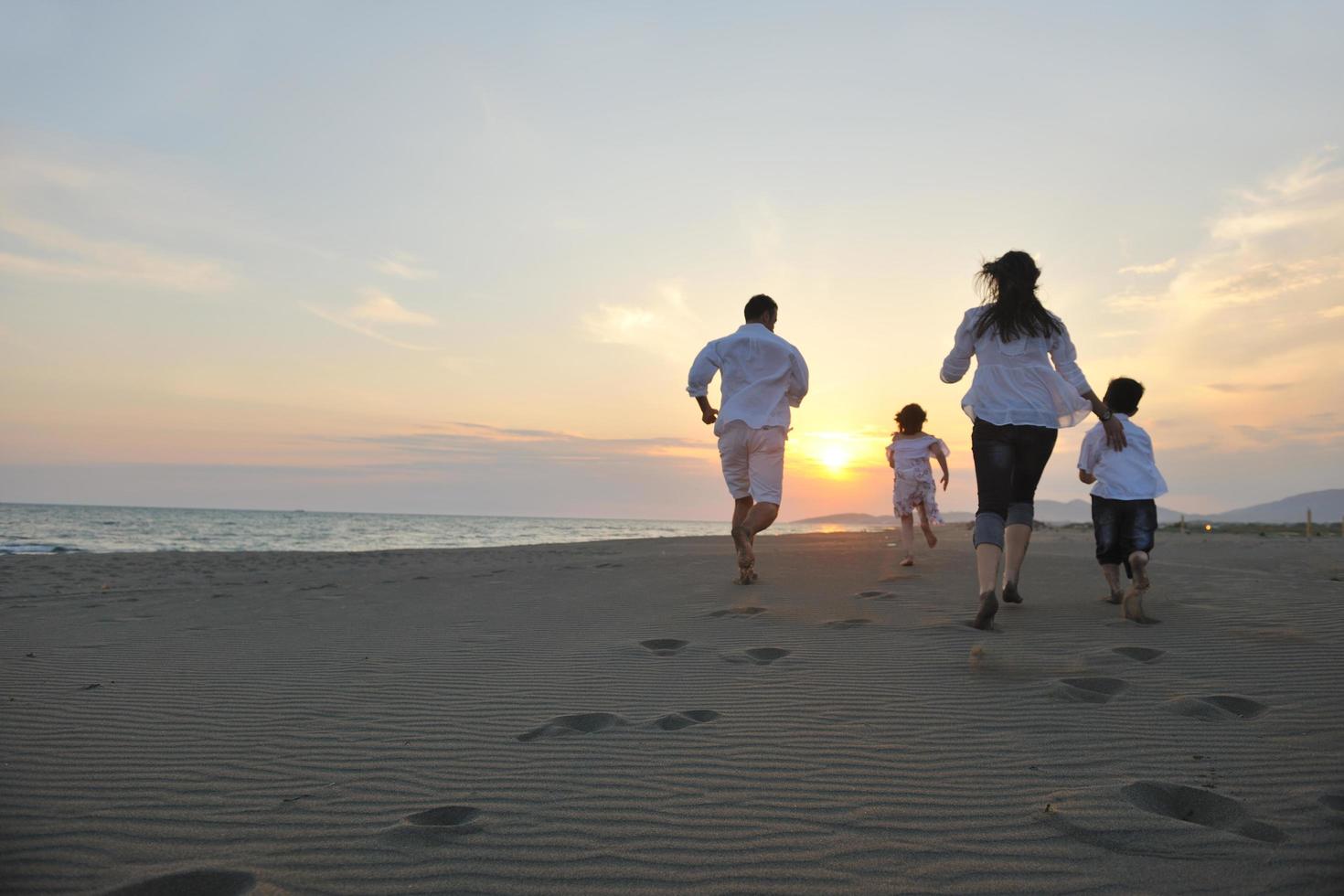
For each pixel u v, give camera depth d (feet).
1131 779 6.76
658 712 9.18
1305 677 9.79
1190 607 15.05
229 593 23.70
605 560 33.73
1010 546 14.51
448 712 9.46
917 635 12.96
